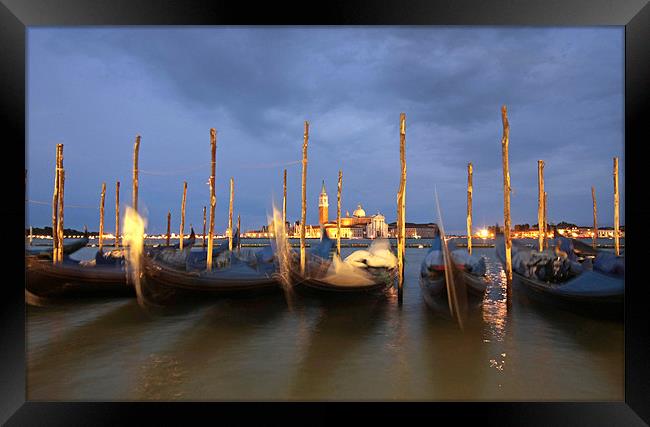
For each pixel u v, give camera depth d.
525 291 13.38
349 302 12.66
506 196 11.98
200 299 11.68
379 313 11.38
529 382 6.26
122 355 7.59
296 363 7.15
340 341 8.54
